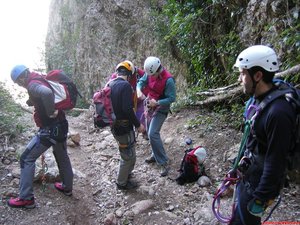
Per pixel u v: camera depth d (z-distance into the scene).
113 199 4.17
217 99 5.86
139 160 5.16
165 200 4.04
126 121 3.93
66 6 13.54
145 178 4.59
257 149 2.14
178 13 6.40
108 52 10.70
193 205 3.88
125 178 4.24
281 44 4.40
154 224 3.59
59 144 3.86
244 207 2.20
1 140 4.99
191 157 4.27
